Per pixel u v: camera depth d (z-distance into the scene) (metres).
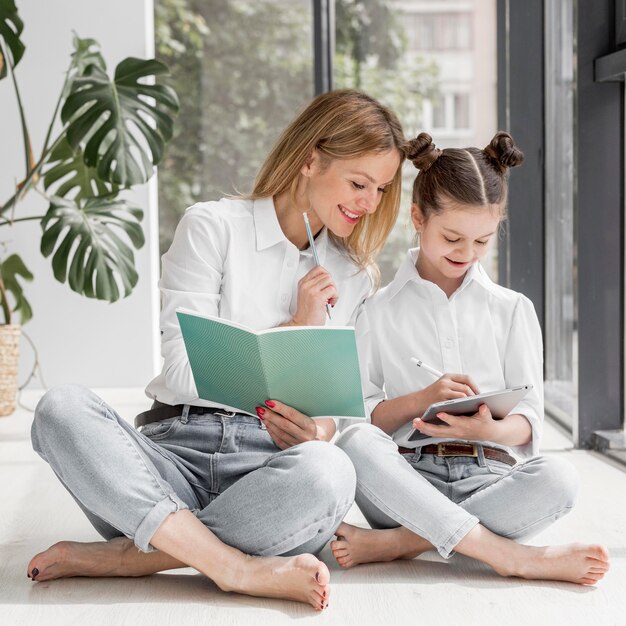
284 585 1.56
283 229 1.89
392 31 4.31
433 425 1.73
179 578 1.71
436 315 1.95
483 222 1.84
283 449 1.75
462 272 1.89
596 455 2.82
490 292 1.95
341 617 1.52
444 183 1.85
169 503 1.58
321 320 1.78
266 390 1.63
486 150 1.91
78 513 2.21
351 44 4.38
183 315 1.60
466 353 1.94
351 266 1.93
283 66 4.46
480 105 4.23
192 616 1.53
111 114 3.39
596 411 2.90
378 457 1.75
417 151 1.88
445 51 4.25
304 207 1.87
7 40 3.42
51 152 3.71
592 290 2.86
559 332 3.72
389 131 1.79
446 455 1.84
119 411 3.64
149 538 1.57
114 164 3.40
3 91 4.10
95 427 1.59
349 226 1.83
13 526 2.11
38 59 4.11
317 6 4.39
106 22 4.15
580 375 2.88
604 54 2.79
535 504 1.73
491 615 1.53
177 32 4.47
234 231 1.85
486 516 1.75
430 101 4.29
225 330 1.57
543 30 3.83
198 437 1.76
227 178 4.52
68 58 4.12
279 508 1.59
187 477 1.74
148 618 1.52
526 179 3.88
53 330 4.23
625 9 2.69
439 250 1.87
